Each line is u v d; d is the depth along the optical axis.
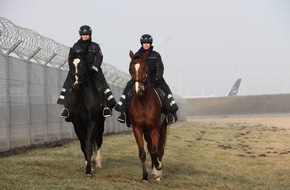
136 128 12.59
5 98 16.02
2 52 16.17
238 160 20.88
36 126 18.89
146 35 13.23
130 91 13.09
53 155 16.19
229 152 23.70
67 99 12.84
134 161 16.52
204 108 148.12
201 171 16.23
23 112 17.61
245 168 18.53
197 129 43.94
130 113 12.62
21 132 17.31
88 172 12.55
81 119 12.75
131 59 12.70
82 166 13.74
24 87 17.81
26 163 13.40
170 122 13.54
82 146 13.38
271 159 21.52
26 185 10.41
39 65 19.55
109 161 16.03
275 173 17.64
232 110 143.62
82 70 12.23
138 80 12.14
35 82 19.00
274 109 140.75
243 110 142.62
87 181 11.73
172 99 13.45
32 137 18.44
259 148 27.17
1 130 15.60
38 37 18.27
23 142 17.50
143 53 12.96
